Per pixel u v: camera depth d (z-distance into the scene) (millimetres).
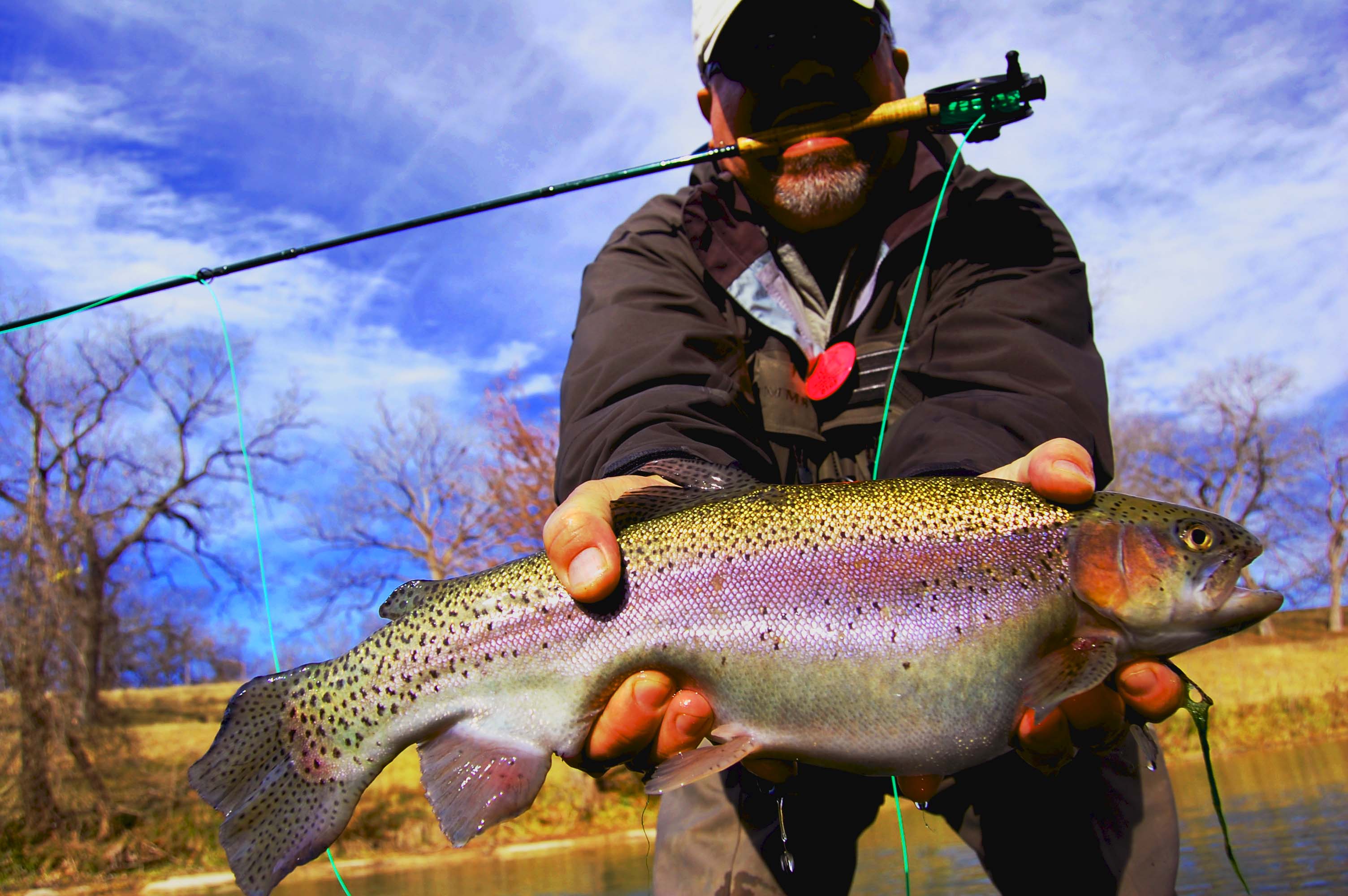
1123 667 513
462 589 544
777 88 776
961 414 652
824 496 531
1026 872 682
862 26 766
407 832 3498
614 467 600
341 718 539
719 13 777
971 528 517
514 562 547
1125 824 652
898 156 759
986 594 503
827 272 784
